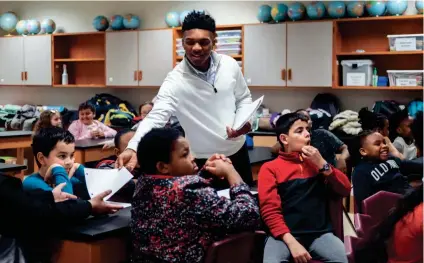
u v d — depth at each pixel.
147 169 2.16
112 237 2.21
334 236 2.61
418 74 6.23
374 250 1.89
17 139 5.75
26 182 2.50
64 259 2.20
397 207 1.82
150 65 7.81
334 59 6.62
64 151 2.56
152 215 2.09
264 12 7.07
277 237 2.55
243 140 3.09
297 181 2.65
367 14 6.66
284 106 7.40
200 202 2.02
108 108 8.06
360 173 3.29
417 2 6.35
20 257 2.14
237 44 7.14
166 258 2.05
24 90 9.55
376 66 6.77
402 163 3.61
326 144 4.00
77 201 2.28
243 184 2.21
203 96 2.91
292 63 6.82
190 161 2.17
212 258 2.02
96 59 8.34
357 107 6.96
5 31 9.59
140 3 8.31
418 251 1.76
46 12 9.22
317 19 6.78
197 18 2.77
